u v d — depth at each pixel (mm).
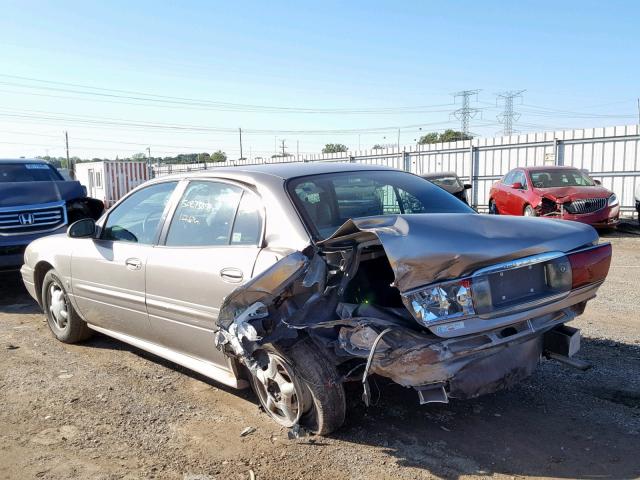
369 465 3307
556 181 14188
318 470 3271
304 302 3484
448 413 3938
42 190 8742
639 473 3139
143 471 3326
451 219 3342
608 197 13227
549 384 4363
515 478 3133
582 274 3475
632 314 6254
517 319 3217
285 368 3559
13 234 8125
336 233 3342
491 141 20406
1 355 5441
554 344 3682
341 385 3482
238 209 4043
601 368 4645
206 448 3570
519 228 3387
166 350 4625
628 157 16625
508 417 3857
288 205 3750
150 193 4922
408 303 3039
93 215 9656
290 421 3695
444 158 22266
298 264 3350
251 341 3404
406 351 3090
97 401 4320
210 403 4242
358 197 4094
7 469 3383
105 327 5273
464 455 3389
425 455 3398
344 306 3467
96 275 5078
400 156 23922
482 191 21047
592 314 6273
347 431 3701
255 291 3303
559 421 3775
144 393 4453
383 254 3664
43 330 6293
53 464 3426
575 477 3127
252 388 4074
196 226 4305
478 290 3078
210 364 4207
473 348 3150
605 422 3740
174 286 4234
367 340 3172
